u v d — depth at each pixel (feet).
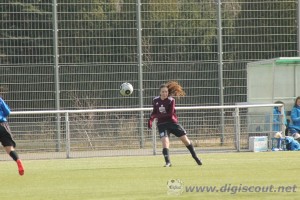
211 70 237.66
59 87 228.63
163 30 235.40
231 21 239.71
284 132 222.48
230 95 238.07
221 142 228.63
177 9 236.22
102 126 225.76
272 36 241.35
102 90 231.09
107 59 231.71
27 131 222.69
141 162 179.83
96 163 179.52
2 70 225.56
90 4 231.30
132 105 232.32
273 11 241.55
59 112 212.43
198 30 237.04
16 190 119.44
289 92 239.50
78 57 230.48
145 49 234.17
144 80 233.76
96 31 231.50
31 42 227.40
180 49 236.22
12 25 226.38
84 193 112.68
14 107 225.97
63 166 171.32
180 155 203.41
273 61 229.66
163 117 162.40
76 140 223.71
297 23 242.37
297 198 101.81
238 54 239.91
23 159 207.92
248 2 240.73
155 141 215.72
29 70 227.20
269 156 189.67
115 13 232.73
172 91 166.40
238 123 222.89
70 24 230.07
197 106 229.25
